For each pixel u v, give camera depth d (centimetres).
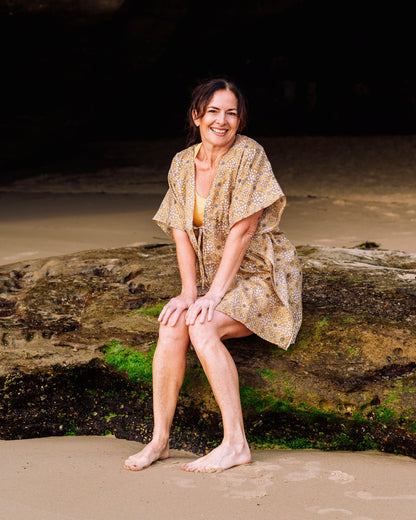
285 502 222
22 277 415
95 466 256
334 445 285
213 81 288
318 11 2002
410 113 2023
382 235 718
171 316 271
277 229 306
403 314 325
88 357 309
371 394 278
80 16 1166
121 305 361
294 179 1290
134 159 1550
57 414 310
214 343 265
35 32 1178
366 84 2069
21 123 1338
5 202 1005
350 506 220
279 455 272
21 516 213
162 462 264
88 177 1333
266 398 288
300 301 304
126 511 217
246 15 1614
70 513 216
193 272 296
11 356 315
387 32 2089
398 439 271
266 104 2014
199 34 1667
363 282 371
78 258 438
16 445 287
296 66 2081
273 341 290
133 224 793
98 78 1341
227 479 241
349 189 1154
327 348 301
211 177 294
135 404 304
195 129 302
